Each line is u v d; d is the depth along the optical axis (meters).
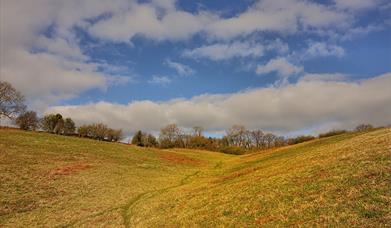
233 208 25.75
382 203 17.56
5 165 54.22
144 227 27.53
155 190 50.06
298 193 23.98
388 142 31.16
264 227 19.53
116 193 46.66
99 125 165.62
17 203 37.62
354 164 26.48
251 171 48.28
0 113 107.19
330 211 18.69
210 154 129.75
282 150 75.81
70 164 63.78
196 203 32.19
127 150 96.38
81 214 35.38
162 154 102.94
